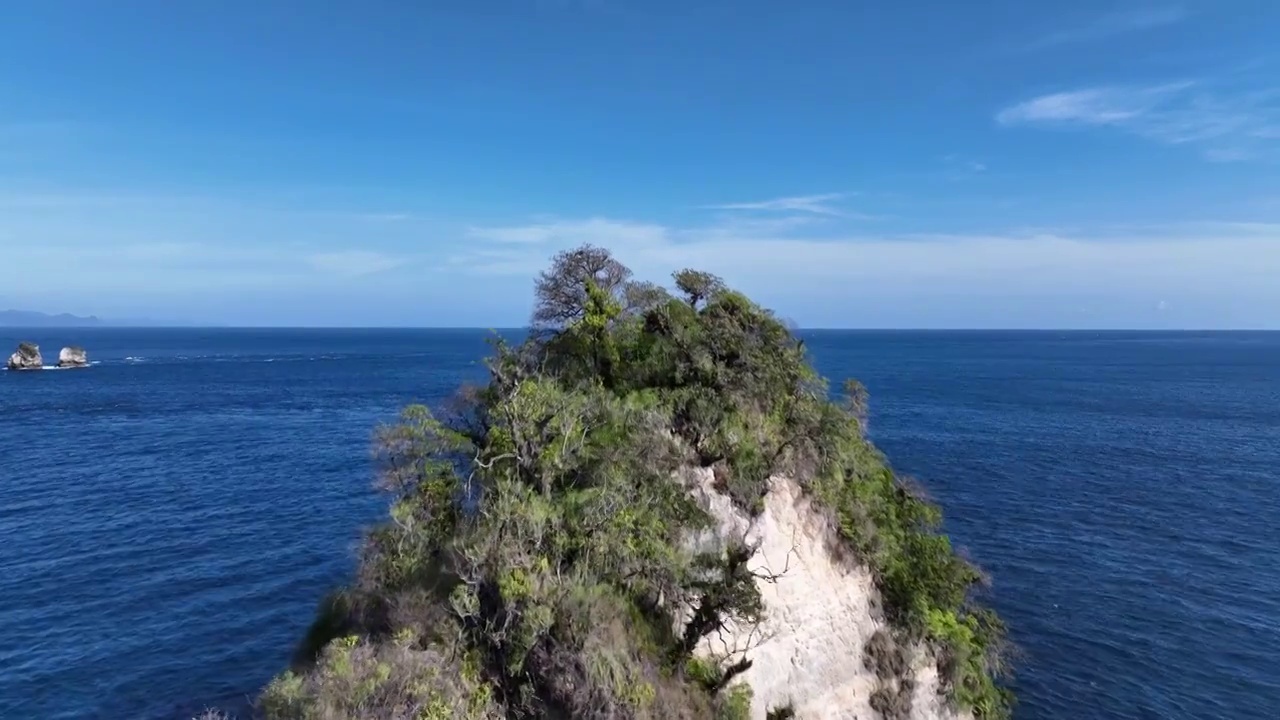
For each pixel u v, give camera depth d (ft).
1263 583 165.58
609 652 73.00
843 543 110.11
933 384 582.76
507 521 77.87
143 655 125.80
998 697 116.06
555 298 116.37
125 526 188.85
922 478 255.09
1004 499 231.09
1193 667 130.93
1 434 321.32
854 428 123.65
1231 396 518.78
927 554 117.80
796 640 97.25
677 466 95.86
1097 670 130.21
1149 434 352.90
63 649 126.82
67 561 164.35
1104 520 210.59
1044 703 121.08
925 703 105.70
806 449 111.55
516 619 73.00
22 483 231.71
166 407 414.41
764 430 109.29
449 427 99.86
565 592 74.90
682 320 114.11
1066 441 330.95
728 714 83.15
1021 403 465.06
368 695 63.10
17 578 154.40
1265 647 137.18
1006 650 132.46
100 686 116.67
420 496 87.25
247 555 170.19
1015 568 173.47
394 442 92.53
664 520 87.10
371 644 71.77
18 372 642.63
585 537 79.82
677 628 86.63
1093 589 162.09
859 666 102.68
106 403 428.97
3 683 116.26
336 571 161.27
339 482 237.66
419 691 64.80
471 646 73.72
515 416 88.69
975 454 297.74
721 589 83.82
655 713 74.59
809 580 102.01
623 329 113.39
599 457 88.89
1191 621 147.33
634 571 81.10
